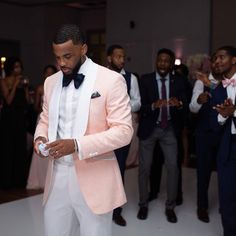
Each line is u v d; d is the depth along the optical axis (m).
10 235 3.48
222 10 7.36
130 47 8.52
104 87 1.96
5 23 9.65
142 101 3.90
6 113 5.09
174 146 3.86
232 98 3.22
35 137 2.10
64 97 2.01
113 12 8.68
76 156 1.97
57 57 1.89
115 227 3.71
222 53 3.29
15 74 5.12
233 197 3.19
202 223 3.85
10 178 5.09
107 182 2.01
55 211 2.11
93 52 11.09
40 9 9.92
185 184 5.32
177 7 7.92
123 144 1.95
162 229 3.68
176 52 7.98
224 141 3.18
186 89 4.08
